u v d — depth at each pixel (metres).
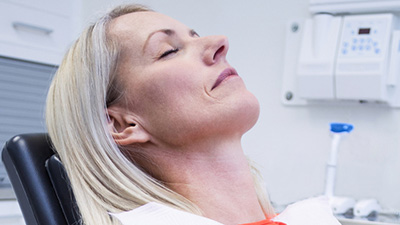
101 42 1.16
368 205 1.81
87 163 1.12
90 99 1.14
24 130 2.50
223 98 1.09
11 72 2.45
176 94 1.09
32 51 2.45
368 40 1.96
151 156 1.14
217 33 2.45
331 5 2.03
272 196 2.24
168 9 2.59
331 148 1.89
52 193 1.15
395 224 1.48
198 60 1.13
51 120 1.19
